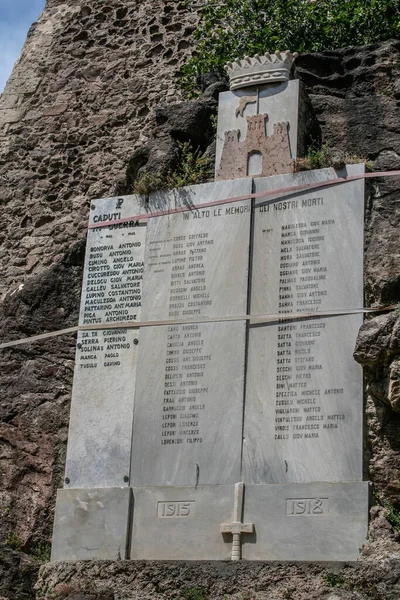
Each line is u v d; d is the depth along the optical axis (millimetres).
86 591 8125
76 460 8805
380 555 7523
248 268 8758
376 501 7863
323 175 8828
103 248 9445
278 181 8953
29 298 9945
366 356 7988
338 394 8133
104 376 8984
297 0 12516
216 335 8664
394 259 8414
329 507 7844
